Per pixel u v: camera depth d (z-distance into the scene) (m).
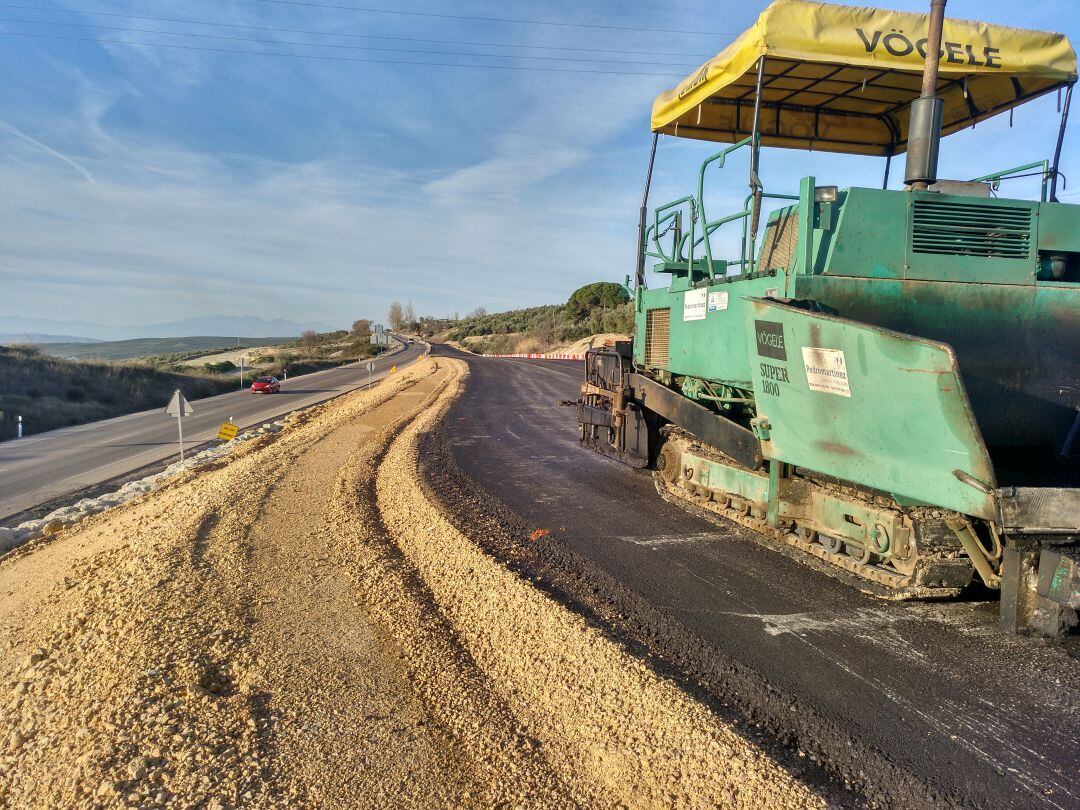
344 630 4.48
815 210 4.89
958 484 3.89
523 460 11.73
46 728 3.51
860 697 3.69
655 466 8.95
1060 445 4.96
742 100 7.22
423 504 7.91
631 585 5.49
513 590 5.04
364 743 3.21
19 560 8.11
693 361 6.98
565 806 2.76
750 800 2.71
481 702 3.58
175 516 7.62
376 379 48.12
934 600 4.85
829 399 4.55
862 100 7.12
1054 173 5.88
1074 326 4.94
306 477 9.80
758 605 5.04
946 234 4.89
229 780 2.91
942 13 5.05
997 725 3.40
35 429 28.92
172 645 4.20
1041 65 5.64
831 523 5.30
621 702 3.48
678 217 7.66
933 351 3.73
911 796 2.86
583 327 61.78
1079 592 3.69
